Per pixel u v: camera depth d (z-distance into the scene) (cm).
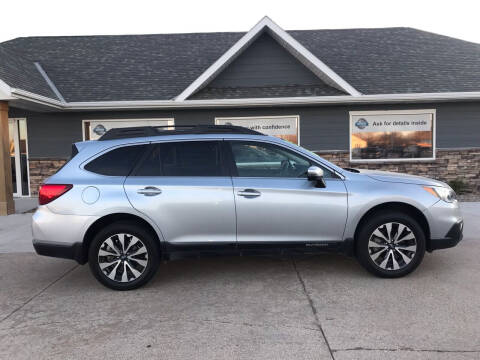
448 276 476
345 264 530
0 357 316
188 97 1141
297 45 1122
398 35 1509
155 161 465
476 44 1445
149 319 378
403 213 470
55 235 443
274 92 1167
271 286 456
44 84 1160
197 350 319
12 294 453
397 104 1203
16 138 1229
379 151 1219
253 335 342
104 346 329
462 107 1201
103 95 1163
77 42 1495
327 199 459
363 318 369
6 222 861
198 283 473
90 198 445
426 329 345
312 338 334
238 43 1119
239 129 491
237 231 457
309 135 1210
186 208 450
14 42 1498
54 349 327
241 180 459
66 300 431
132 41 1498
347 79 1210
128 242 454
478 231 697
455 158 1212
